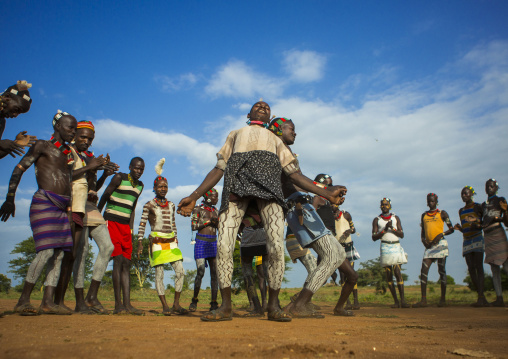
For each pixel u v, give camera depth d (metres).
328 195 4.72
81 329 3.47
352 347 2.67
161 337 2.93
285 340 2.92
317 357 2.28
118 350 2.32
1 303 9.84
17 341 2.66
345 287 6.52
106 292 18.98
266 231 4.65
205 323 4.23
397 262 10.83
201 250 8.28
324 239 5.50
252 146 4.73
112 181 6.90
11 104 5.18
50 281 5.39
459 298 14.24
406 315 7.23
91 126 6.27
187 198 4.59
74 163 5.97
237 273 21.08
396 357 2.37
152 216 7.92
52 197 5.29
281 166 4.84
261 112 5.02
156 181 7.99
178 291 7.91
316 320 5.07
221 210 4.61
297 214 5.55
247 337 3.03
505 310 8.84
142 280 29.20
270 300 4.70
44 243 5.23
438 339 3.34
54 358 2.08
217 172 4.86
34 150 5.30
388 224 10.96
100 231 6.43
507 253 10.45
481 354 2.50
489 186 10.80
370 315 6.85
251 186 4.52
